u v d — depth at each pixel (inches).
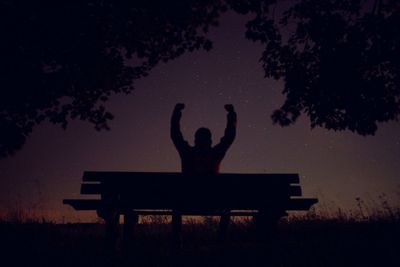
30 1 344.2
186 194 195.5
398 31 319.0
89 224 377.7
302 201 196.9
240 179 196.1
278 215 200.1
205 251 225.8
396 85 335.3
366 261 192.4
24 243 253.1
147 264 192.4
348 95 334.6
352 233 286.7
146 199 195.6
